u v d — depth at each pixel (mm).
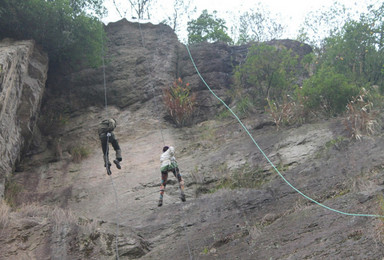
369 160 8828
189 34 20875
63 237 7875
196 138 13219
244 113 14188
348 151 9555
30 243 7711
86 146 13664
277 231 7289
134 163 12031
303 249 6387
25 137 12734
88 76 16266
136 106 15352
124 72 16438
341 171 8852
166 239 8352
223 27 21125
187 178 10523
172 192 10109
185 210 9227
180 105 14477
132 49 17453
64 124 14891
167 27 18969
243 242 7359
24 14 13688
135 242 7992
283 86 14641
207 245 7605
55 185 11602
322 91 12266
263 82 15234
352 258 5727
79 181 11570
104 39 16641
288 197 8648
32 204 9773
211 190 10062
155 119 14625
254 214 8422
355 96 11969
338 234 6453
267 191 9141
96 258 7566
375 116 10391
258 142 11594
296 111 12500
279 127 12227
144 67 16500
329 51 14938
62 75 16266
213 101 15445
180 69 17031
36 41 14547
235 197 9219
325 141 10391
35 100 13078
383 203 6531
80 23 14742
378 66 13586
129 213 9555
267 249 6793
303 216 7500
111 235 8102
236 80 15648
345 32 14453
